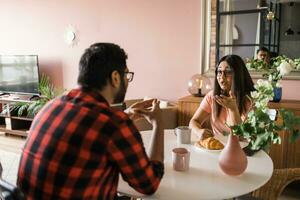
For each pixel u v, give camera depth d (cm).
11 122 416
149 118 116
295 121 114
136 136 90
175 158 123
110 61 93
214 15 297
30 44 428
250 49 286
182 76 328
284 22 268
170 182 113
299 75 264
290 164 234
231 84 184
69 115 87
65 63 404
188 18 314
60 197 85
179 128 163
